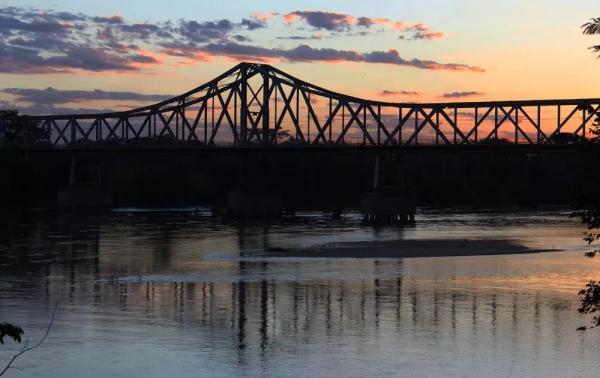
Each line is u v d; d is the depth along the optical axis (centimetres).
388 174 18150
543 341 4903
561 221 16912
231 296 6481
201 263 8844
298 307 5994
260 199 19412
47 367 4344
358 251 10038
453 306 5988
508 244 10919
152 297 6438
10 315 5650
